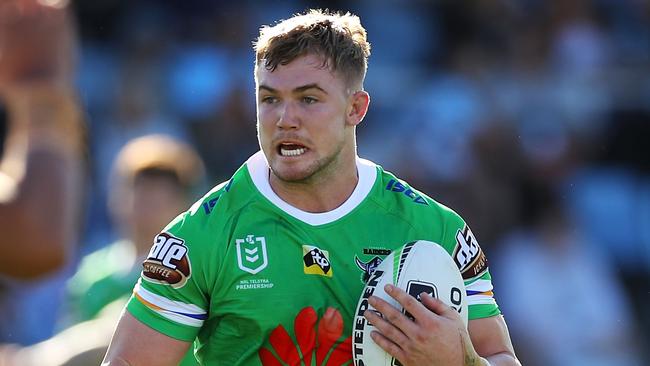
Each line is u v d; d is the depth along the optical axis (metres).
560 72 42.62
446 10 45.06
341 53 13.59
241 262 13.68
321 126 13.47
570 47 43.84
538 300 36.38
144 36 41.66
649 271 40.25
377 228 14.23
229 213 13.98
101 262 27.00
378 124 40.75
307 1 44.66
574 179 40.16
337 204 14.20
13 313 31.33
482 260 14.76
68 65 14.46
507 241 37.78
